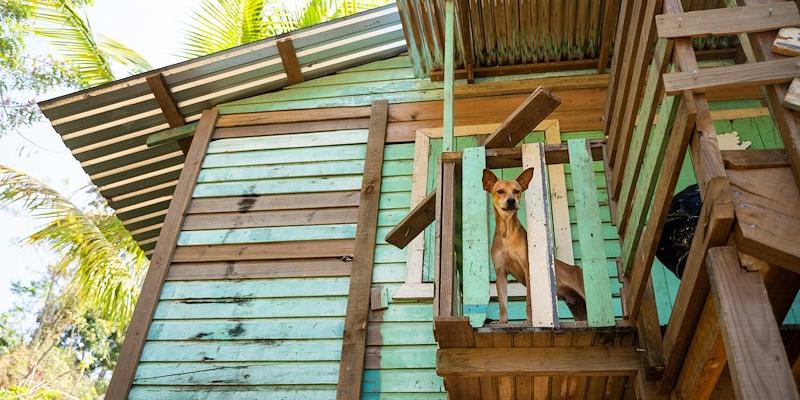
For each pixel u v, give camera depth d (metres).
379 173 6.16
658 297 4.99
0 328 20.69
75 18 10.38
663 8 3.43
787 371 2.41
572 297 4.38
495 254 4.14
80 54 10.70
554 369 3.48
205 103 7.07
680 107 3.03
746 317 2.54
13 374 19.70
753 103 5.93
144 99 6.91
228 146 6.72
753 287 2.61
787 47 2.95
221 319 5.52
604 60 6.30
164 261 5.90
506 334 3.43
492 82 6.61
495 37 6.24
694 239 2.92
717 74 2.96
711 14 3.13
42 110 6.75
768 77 2.89
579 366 3.47
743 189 2.71
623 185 4.00
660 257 4.63
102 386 22.53
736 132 5.77
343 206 6.06
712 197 2.68
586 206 3.84
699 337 3.07
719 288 2.62
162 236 6.06
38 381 20.22
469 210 3.90
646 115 3.53
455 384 3.73
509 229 4.13
